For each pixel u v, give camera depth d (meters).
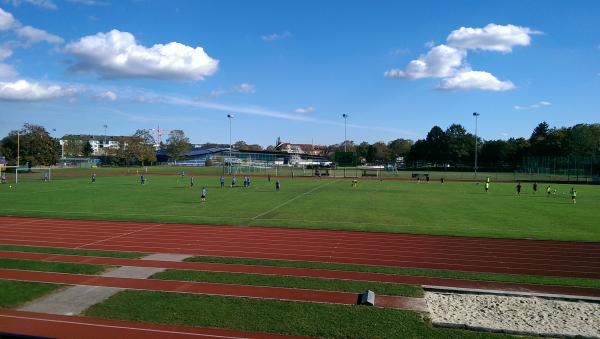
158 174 89.81
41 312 11.81
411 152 145.88
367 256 18.69
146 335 10.46
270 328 10.80
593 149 109.75
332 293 13.43
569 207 37.03
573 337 10.44
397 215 31.19
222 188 55.41
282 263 17.22
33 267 16.09
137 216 29.86
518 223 27.84
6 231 24.19
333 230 24.95
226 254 18.88
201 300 12.64
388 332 10.62
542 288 14.25
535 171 96.88
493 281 14.95
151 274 15.38
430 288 13.98
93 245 20.61
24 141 96.94
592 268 16.94
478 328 10.87
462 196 46.66
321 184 64.12
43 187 55.69
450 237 23.05
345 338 10.33
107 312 11.77
